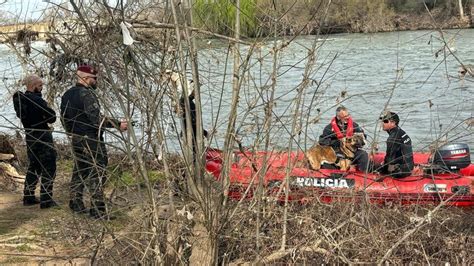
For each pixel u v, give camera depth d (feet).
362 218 16.43
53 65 18.49
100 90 15.16
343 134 22.03
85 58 16.30
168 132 14.94
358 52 84.07
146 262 14.88
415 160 25.44
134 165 14.85
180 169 14.85
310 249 15.42
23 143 29.91
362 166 22.00
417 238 17.06
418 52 81.92
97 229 17.88
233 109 14.33
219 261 15.47
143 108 14.38
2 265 17.02
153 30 14.62
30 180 22.50
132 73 14.25
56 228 19.38
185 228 14.71
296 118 15.40
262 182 14.90
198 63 15.23
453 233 18.03
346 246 16.22
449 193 21.95
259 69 15.24
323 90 22.13
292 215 16.05
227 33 15.08
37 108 21.11
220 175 14.79
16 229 19.80
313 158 18.42
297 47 16.20
